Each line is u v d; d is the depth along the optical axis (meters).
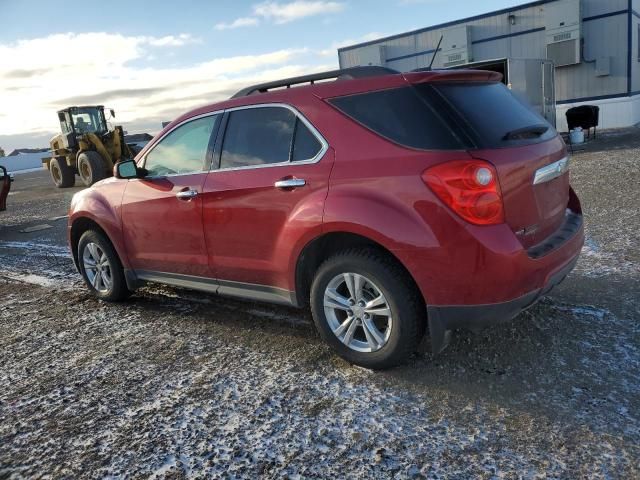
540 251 2.83
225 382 3.18
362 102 3.03
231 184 3.54
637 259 4.64
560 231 3.16
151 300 4.87
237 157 3.59
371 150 2.92
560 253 2.93
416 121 2.81
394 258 2.92
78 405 3.06
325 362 3.32
